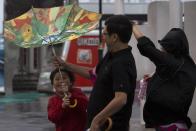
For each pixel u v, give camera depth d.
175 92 5.89
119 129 5.34
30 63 37.22
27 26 6.14
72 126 6.59
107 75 5.36
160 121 5.96
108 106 5.14
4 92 29.30
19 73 36.34
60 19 6.12
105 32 5.41
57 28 6.09
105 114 5.13
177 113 5.90
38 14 6.17
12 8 26.98
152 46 5.94
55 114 6.55
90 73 6.50
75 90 6.66
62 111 6.53
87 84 27.81
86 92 27.77
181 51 6.07
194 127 12.94
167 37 6.08
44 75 29.81
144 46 5.92
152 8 14.34
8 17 27.06
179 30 6.16
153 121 6.01
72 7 6.14
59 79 6.57
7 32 6.19
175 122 5.91
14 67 29.72
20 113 19.81
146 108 6.07
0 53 29.27
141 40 5.94
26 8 26.36
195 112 13.55
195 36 14.09
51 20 6.14
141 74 18.42
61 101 6.58
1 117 18.55
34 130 15.27
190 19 14.09
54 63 6.60
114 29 5.35
